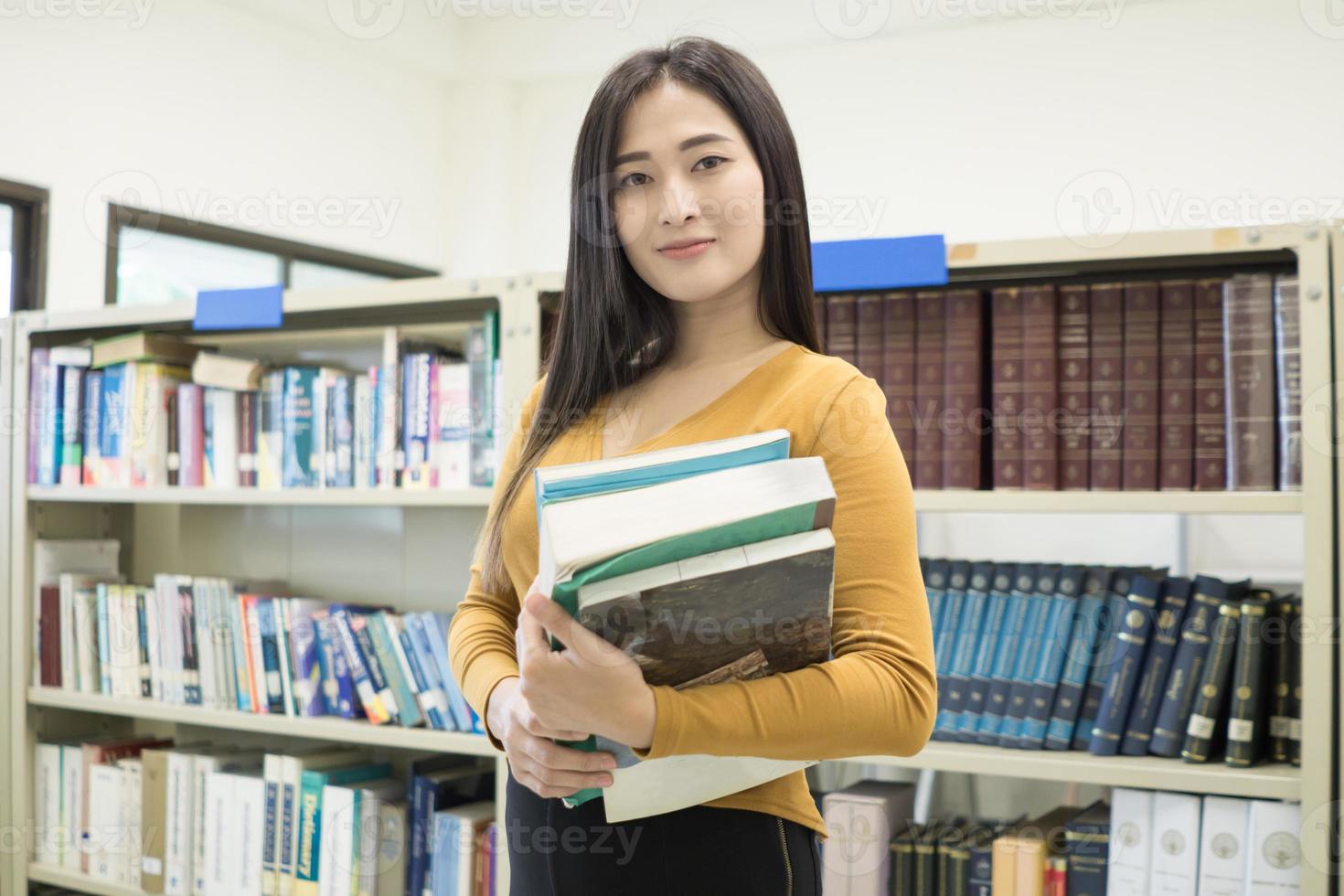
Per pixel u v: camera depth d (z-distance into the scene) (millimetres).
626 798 761
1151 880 1423
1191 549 2082
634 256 884
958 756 1501
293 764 1952
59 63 2766
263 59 3375
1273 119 3025
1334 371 1302
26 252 2709
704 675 713
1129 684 1464
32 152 2701
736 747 680
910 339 1562
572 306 948
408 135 3928
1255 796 1379
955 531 2225
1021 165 3299
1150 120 3154
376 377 1942
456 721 1804
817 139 3539
